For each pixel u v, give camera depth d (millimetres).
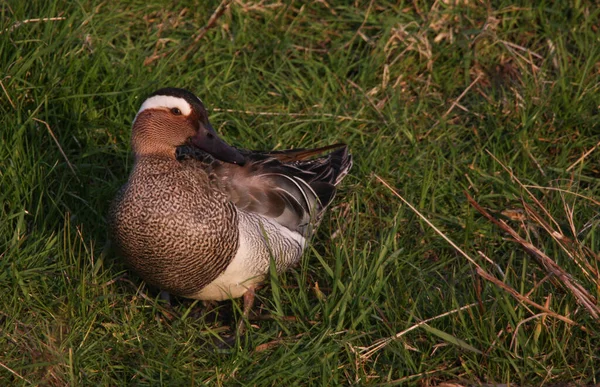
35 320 7742
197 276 7789
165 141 7781
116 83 10086
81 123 9781
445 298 7934
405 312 7797
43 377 7082
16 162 8938
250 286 8180
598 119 10406
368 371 7457
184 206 7555
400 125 10453
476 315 7727
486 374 7359
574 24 11625
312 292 8461
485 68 11484
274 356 7438
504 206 9609
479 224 9242
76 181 9266
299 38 11648
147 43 11078
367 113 10773
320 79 11141
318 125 10500
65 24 10219
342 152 9539
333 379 7207
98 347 7504
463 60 11352
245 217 7996
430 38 11625
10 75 9586
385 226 9383
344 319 7758
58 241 8391
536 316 7258
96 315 7855
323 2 11836
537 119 10461
